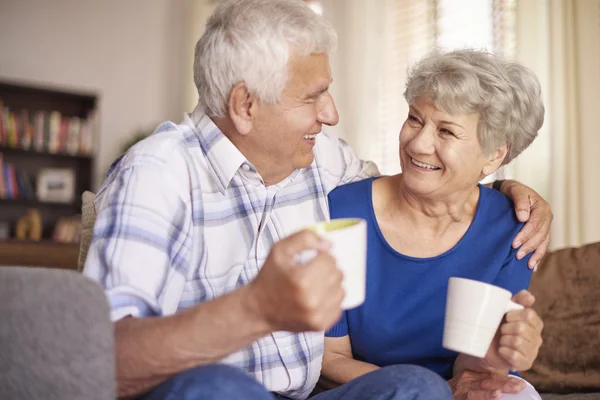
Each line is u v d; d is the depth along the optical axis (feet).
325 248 2.73
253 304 2.85
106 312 2.79
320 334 4.73
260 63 4.22
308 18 4.32
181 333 2.96
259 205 4.58
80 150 19.07
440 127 4.60
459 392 4.45
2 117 18.30
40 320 2.67
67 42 19.97
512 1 12.26
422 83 4.58
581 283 6.21
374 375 3.62
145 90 20.76
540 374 6.06
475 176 4.78
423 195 4.77
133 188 3.86
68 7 20.02
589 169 10.73
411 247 5.07
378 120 14.78
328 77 4.42
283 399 4.58
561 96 11.02
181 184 4.14
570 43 10.98
